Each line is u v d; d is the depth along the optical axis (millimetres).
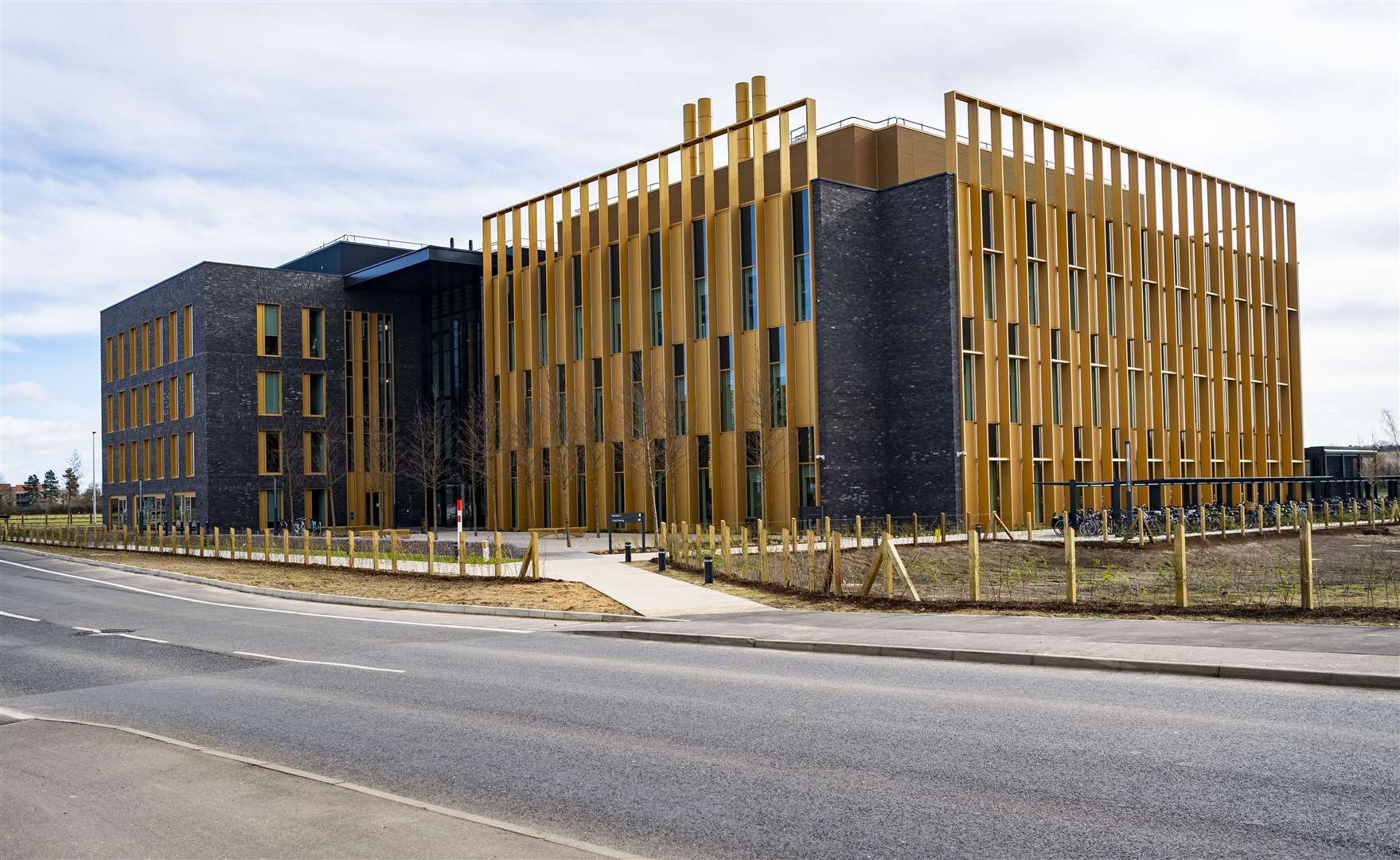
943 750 8250
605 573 25609
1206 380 53625
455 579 25562
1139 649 12539
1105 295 47688
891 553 19281
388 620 19734
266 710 10844
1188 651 12258
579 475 51125
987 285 42906
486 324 57094
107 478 70000
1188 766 7566
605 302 49875
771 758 8172
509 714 10258
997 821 6465
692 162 48875
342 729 9773
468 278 60156
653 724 9602
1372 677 10398
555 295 52906
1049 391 44562
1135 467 48844
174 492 60031
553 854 5895
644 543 35062
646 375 47562
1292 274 61469
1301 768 7441
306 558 31766
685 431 46125
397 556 31312
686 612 18547
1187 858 5766
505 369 55875
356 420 61625
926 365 41469
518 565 28672
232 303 57219
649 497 45719
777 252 42875
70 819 6730
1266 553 36438
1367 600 19547
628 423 47812
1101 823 6363
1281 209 60719
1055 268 45750
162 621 20094
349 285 61531
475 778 7855
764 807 6887
